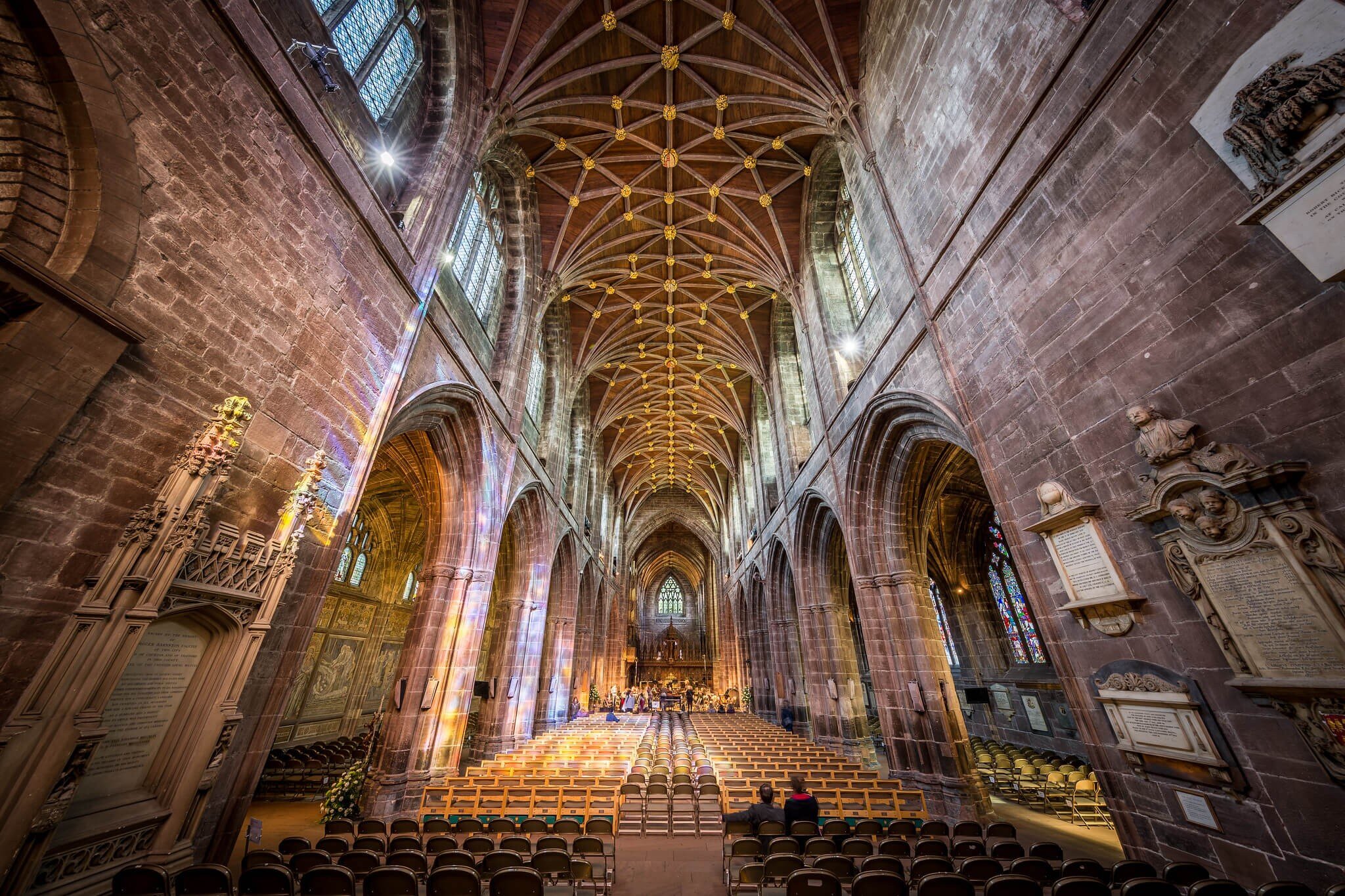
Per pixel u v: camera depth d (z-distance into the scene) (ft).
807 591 58.85
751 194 54.39
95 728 13.09
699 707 128.77
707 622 157.38
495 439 44.73
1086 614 19.16
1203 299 15.26
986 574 67.51
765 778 32.89
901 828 22.82
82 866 13.44
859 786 31.60
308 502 20.71
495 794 29.27
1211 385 14.97
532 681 56.34
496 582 59.11
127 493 14.76
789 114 45.57
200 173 16.93
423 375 32.45
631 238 61.31
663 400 96.53
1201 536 15.12
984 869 15.99
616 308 72.02
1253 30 13.91
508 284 52.49
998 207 24.03
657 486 136.77
